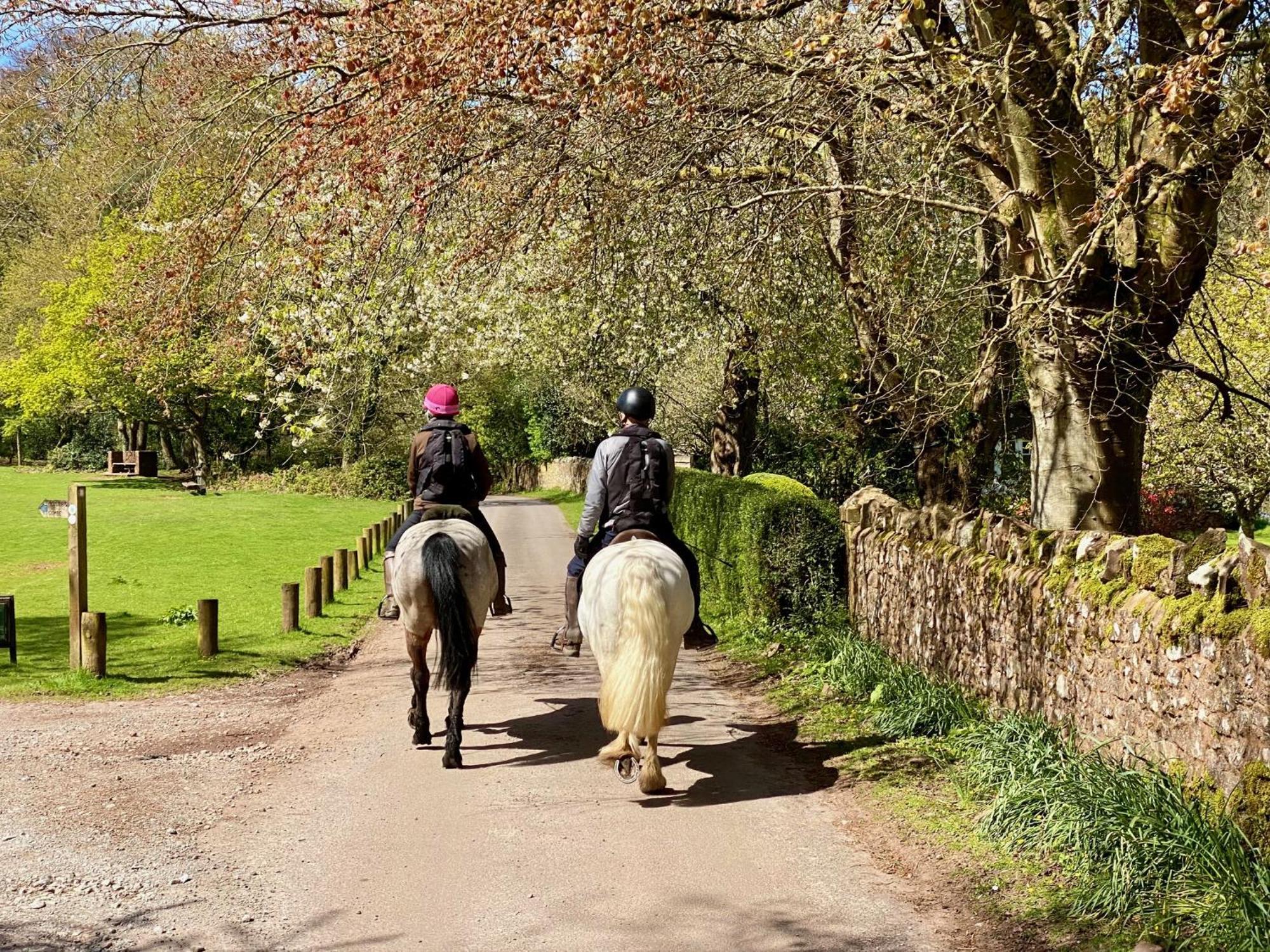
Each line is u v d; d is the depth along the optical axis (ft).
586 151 35.96
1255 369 48.70
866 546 36.55
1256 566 15.96
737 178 36.55
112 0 32.78
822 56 28.17
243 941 15.23
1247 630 15.69
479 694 33.47
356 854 18.72
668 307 52.75
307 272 37.58
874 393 43.16
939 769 23.07
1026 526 26.02
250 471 166.61
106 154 36.91
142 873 17.83
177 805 21.61
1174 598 18.26
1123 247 28.76
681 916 16.03
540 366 92.99
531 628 47.73
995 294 34.32
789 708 29.89
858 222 38.32
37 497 120.67
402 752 25.88
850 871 17.80
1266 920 13.50
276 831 19.98
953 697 26.45
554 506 144.05
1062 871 16.98
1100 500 29.94
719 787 22.66
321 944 15.16
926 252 34.88
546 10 26.21
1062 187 27.86
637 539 22.84
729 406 71.61
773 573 40.01
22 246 146.41
